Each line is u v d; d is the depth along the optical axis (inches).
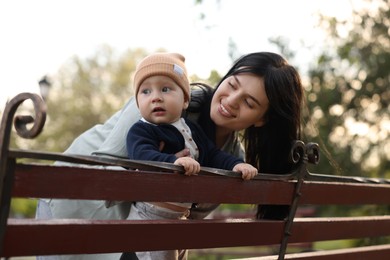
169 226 93.7
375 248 150.3
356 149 482.6
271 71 124.2
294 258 123.6
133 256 112.0
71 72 1620.3
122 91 1632.6
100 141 132.3
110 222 85.0
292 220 120.9
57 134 1515.7
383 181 152.3
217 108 124.1
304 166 121.6
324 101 472.1
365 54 481.7
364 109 486.3
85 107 1565.0
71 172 79.3
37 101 73.8
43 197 76.7
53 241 78.6
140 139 108.8
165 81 113.1
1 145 72.6
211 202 101.0
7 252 74.7
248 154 138.4
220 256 437.4
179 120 117.6
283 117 129.5
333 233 134.7
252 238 112.5
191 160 95.5
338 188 134.6
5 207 73.3
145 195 88.9
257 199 111.6
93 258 114.8
